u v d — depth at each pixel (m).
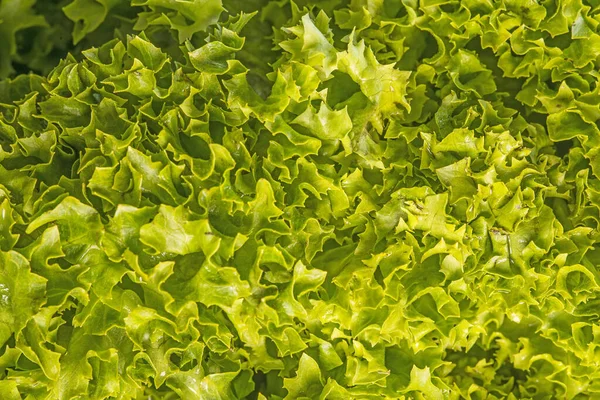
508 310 0.60
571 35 0.60
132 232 0.56
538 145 0.61
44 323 0.56
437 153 0.59
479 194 0.59
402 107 0.60
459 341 0.61
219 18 0.62
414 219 0.58
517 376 0.65
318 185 0.59
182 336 0.58
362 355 0.60
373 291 0.59
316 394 0.60
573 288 0.60
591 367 0.62
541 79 0.60
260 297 0.58
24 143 0.58
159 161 0.57
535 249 0.59
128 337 0.58
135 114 0.58
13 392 0.56
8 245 0.56
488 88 0.61
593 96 0.60
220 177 0.57
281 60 0.60
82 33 0.63
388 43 0.60
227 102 0.58
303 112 0.58
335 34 0.61
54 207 0.56
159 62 0.58
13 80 0.63
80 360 0.57
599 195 0.60
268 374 0.62
